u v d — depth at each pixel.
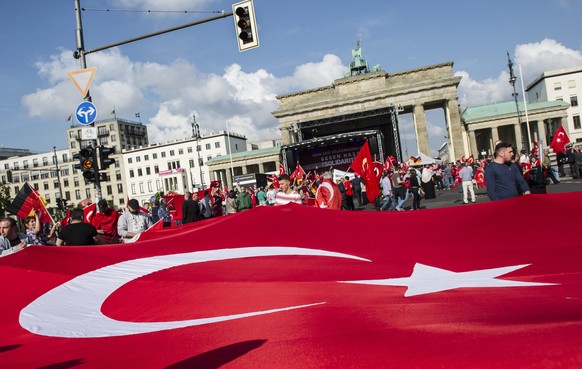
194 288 4.96
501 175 8.16
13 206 14.38
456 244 5.65
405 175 30.95
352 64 110.06
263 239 6.50
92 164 16.25
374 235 6.21
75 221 9.29
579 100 128.12
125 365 3.11
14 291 4.93
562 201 5.82
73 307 4.57
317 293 4.48
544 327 2.72
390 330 3.05
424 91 88.69
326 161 47.25
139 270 5.57
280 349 3.00
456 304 3.62
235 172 136.88
